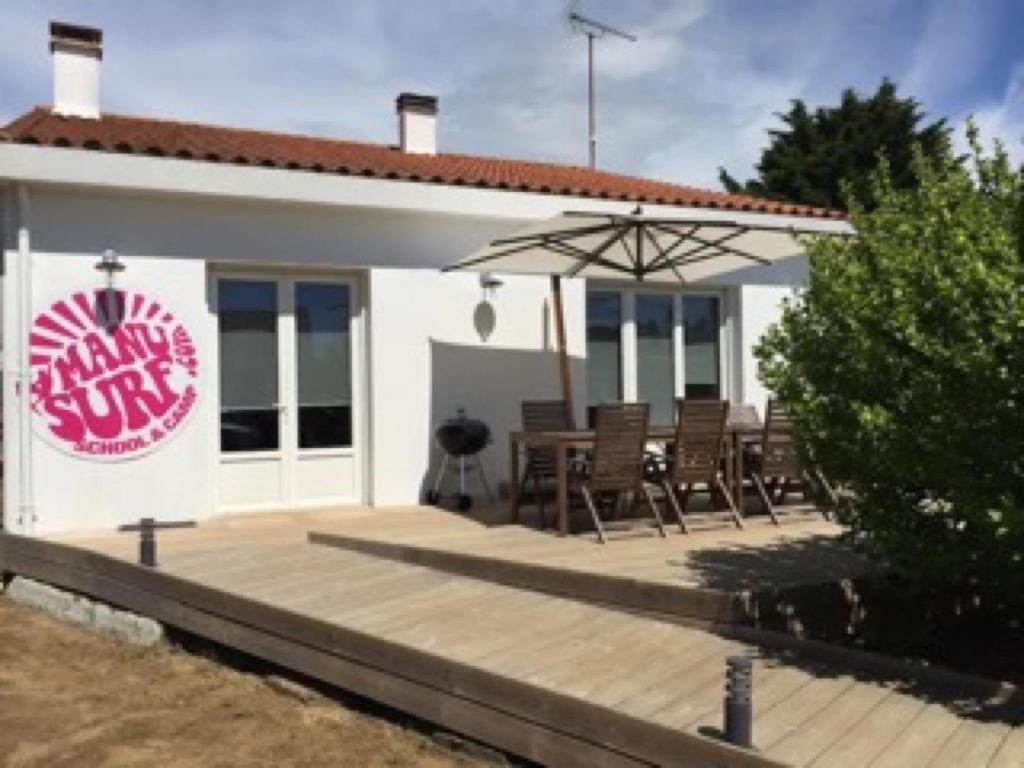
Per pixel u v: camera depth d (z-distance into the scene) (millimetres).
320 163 10289
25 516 9031
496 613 6234
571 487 8258
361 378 10828
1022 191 4836
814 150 36500
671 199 12133
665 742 4133
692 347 13258
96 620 7652
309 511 10305
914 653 6156
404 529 8734
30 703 5922
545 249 9680
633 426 8031
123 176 9156
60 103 11148
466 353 11156
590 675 5105
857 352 5082
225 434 10188
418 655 5219
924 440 4832
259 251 10070
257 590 6684
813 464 5684
